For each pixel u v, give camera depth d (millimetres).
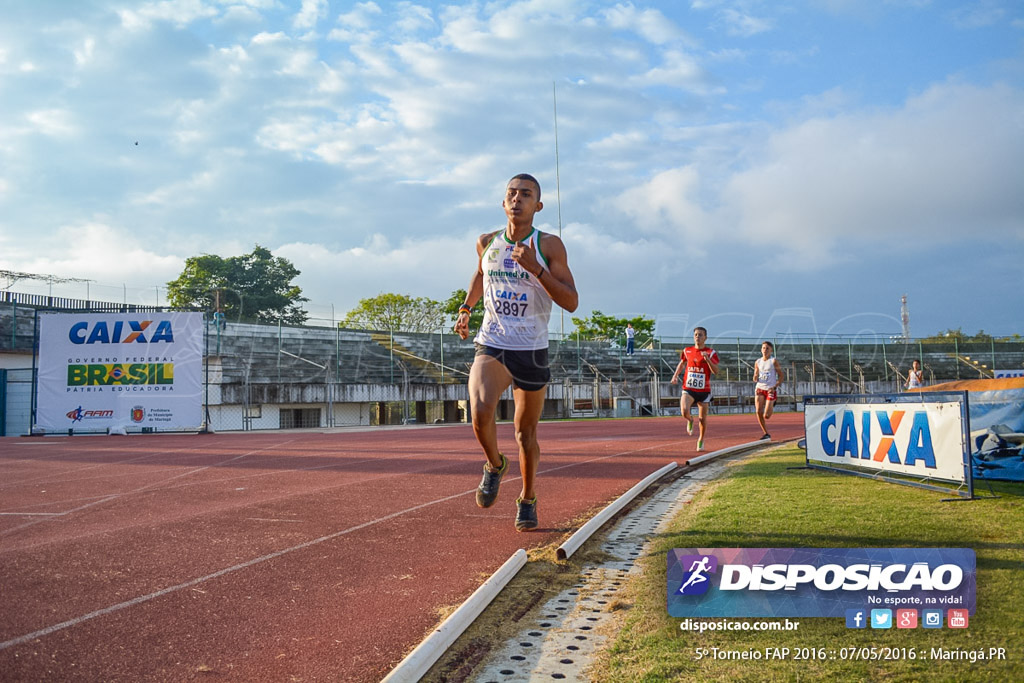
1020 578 2547
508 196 3588
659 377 37625
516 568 3014
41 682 1914
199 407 18141
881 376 39719
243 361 27953
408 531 3990
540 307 3707
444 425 23891
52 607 2596
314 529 4066
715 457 8062
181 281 54969
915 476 4914
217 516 4531
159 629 2355
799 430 15266
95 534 3955
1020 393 4898
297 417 27391
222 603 2646
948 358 41375
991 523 3447
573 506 4832
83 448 12242
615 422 22516
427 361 34844
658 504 4895
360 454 9758
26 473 7629
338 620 2449
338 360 30062
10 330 26516
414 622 2430
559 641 2248
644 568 3074
